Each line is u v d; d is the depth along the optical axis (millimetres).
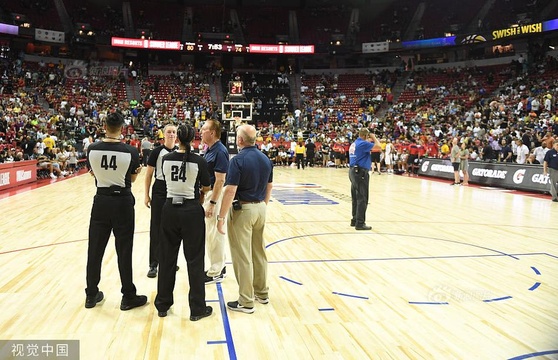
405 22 38125
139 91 33219
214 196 3863
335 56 39219
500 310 3652
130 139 22297
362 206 7188
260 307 3721
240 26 39906
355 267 4969
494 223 7895
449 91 30641
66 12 35531
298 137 24609
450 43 32000
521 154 15367
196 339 3072
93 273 3633
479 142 18688
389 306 3738
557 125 16875
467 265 5074
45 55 34594
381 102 32781
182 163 3453
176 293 4102
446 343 3023
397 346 2971
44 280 4355
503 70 30828
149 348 2920
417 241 6375
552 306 3746
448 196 12031
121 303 3650
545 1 31391
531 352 2887
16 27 30641
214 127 4160
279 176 18641
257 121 33000
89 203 9797
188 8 40438
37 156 16000
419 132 24188
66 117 26047
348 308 3691
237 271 3689
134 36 36188
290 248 5887
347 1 40438
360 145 7152
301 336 3131
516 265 5090
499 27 32156
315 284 4344
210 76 36531
